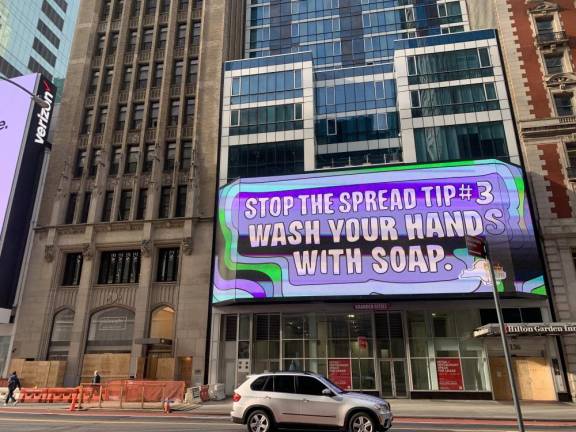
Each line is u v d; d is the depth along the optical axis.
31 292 35.12
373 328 29.45
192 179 36.22
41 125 39.94
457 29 49.31
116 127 40.59
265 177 32.78
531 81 33.19
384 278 28.45
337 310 30.17
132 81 41.72
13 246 35.88
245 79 39.38
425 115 34.88
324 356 29.45
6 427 15.09
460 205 29.23
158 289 33.91
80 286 34.66
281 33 52.47
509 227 28.22
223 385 28.55
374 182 30.94
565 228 28.89
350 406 12.78
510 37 34.94
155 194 36.69
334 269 29.27
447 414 19.92
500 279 27.12
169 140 39.16
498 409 22.14
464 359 27.89
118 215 37.00
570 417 19.00
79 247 35.94
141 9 44.91
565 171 30.19
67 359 33.03
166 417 18.89
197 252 34.19
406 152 34.06
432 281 27.81
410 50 37.09
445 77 35.69
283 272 29.86
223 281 30.67
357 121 39.34
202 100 39.62
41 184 38.78
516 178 29.39
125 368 31.86
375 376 28.41
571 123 31.16
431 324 28.91
